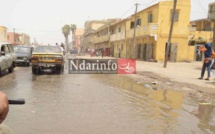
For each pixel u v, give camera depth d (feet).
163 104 21.29
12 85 29.91
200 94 26.32
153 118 16.87
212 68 37.91
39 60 42.04
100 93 25.75
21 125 14.71
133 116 17.22
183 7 89.66
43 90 26.73
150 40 93.86
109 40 152.66
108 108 19.34
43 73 44.88
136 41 108.88
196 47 97.60
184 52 91.50
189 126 15.33
